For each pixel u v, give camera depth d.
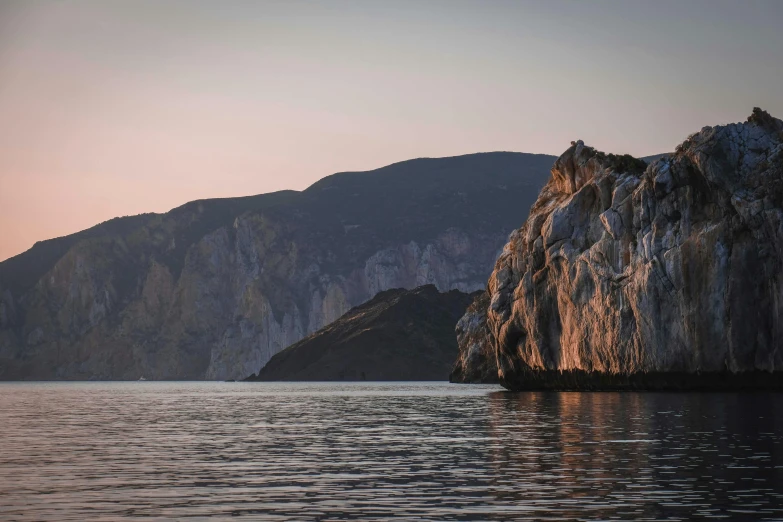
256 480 38.12
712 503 30.92
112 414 96.19
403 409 97.38
